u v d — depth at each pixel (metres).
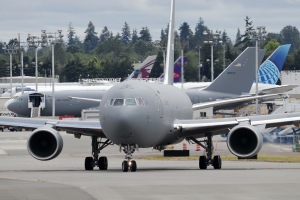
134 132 132.88
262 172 131.50
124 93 134.38
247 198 89.56
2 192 97.06
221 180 111.81
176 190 97.56
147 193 94.62
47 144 137.38
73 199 89.56
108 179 115.31
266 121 136.75
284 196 91.25
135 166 136.25
